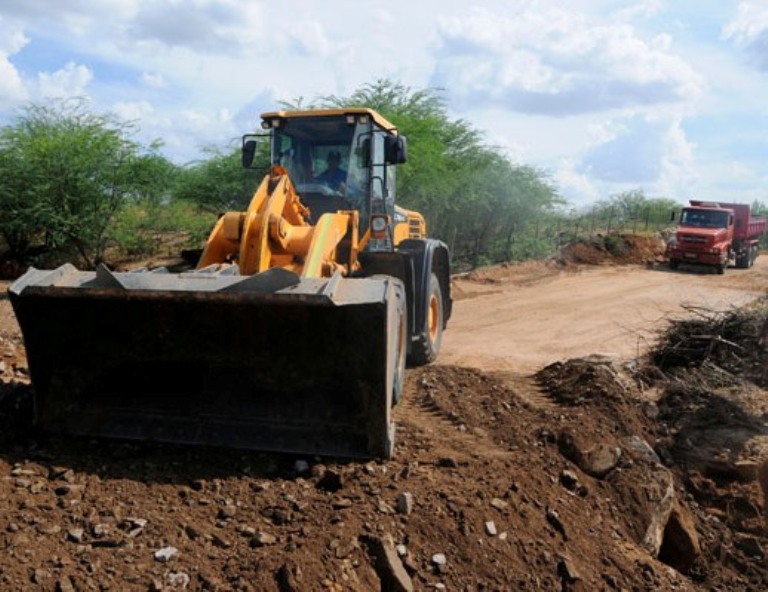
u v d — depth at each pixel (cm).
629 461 595
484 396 708
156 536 412
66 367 525
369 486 476
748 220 2536
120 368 526
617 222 3762
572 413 658
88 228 1709
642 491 566
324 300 462
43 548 391
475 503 477
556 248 2641
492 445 589
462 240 2441
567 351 1004
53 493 450
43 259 1802
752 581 593
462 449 570
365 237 708
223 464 501
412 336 727
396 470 505
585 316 1343
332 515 441
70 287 492
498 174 2291
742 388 788
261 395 517
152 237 1981
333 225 619
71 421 534
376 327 479
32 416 562
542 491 524
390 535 431
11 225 1672
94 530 411
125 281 495
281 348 498
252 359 505
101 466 489
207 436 520
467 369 810
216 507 448
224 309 486
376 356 488
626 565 493
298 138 723
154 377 526
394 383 624
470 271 2083
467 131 2177
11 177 1650
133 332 508
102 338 514
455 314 1355
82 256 1822
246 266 582
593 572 474
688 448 690
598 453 585
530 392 742
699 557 603
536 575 448
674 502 598
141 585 370
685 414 737
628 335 1141
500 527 466
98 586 366
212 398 524
